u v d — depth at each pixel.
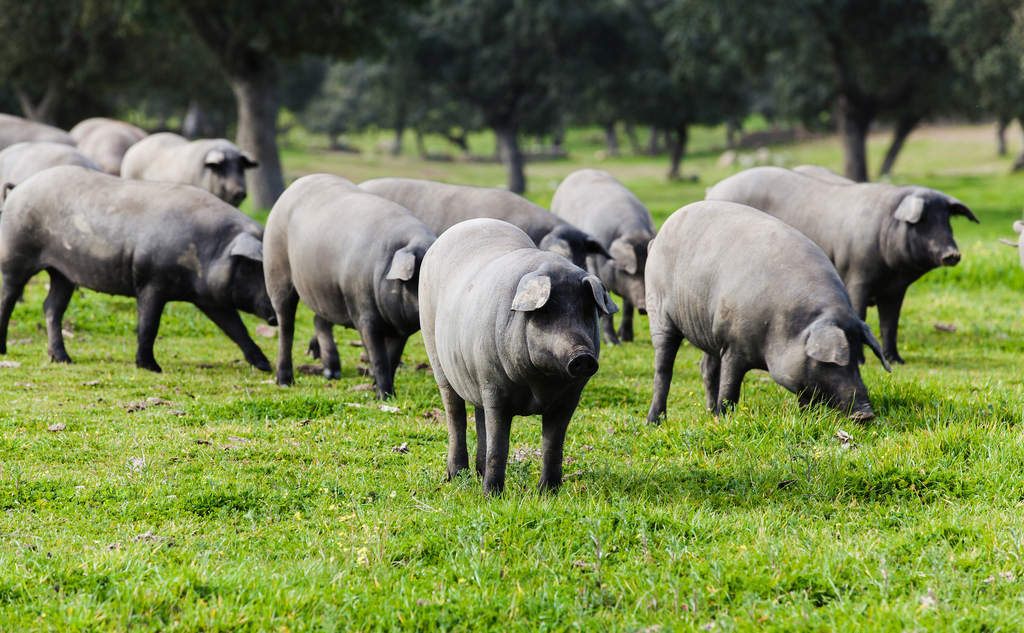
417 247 23.02
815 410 20.22
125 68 103.31
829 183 33.00
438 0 119.88
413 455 20.23
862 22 92.25
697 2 91.81
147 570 13.13
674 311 22.08
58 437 20.23
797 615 11.89
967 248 55.81
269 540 15.09
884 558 13.38
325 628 11.73
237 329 28.94
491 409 15.83
